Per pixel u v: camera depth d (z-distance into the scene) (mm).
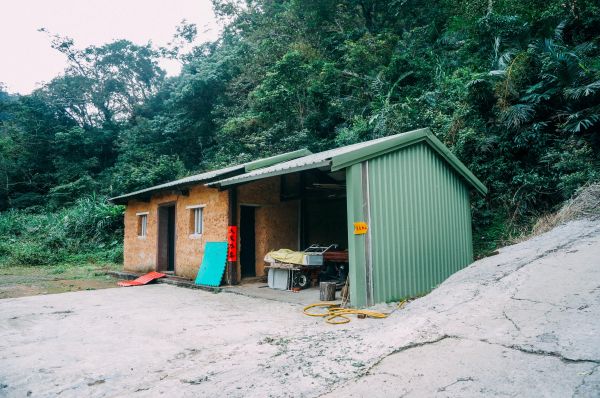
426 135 7309
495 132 10883
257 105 19391
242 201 9148
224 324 5258
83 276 11773
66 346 4367
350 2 21344
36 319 5758
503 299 3746
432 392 2443
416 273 6832
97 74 37344
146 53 38844
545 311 3287
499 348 2869
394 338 3566
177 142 27328
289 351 3801
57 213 22562
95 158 29844
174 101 26109
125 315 5977
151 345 4355
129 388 3158
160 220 11500
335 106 16750
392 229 6520
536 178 9602
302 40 20969
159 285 9586
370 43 17938
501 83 10852
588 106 9750
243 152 20016
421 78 15469
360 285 5863
